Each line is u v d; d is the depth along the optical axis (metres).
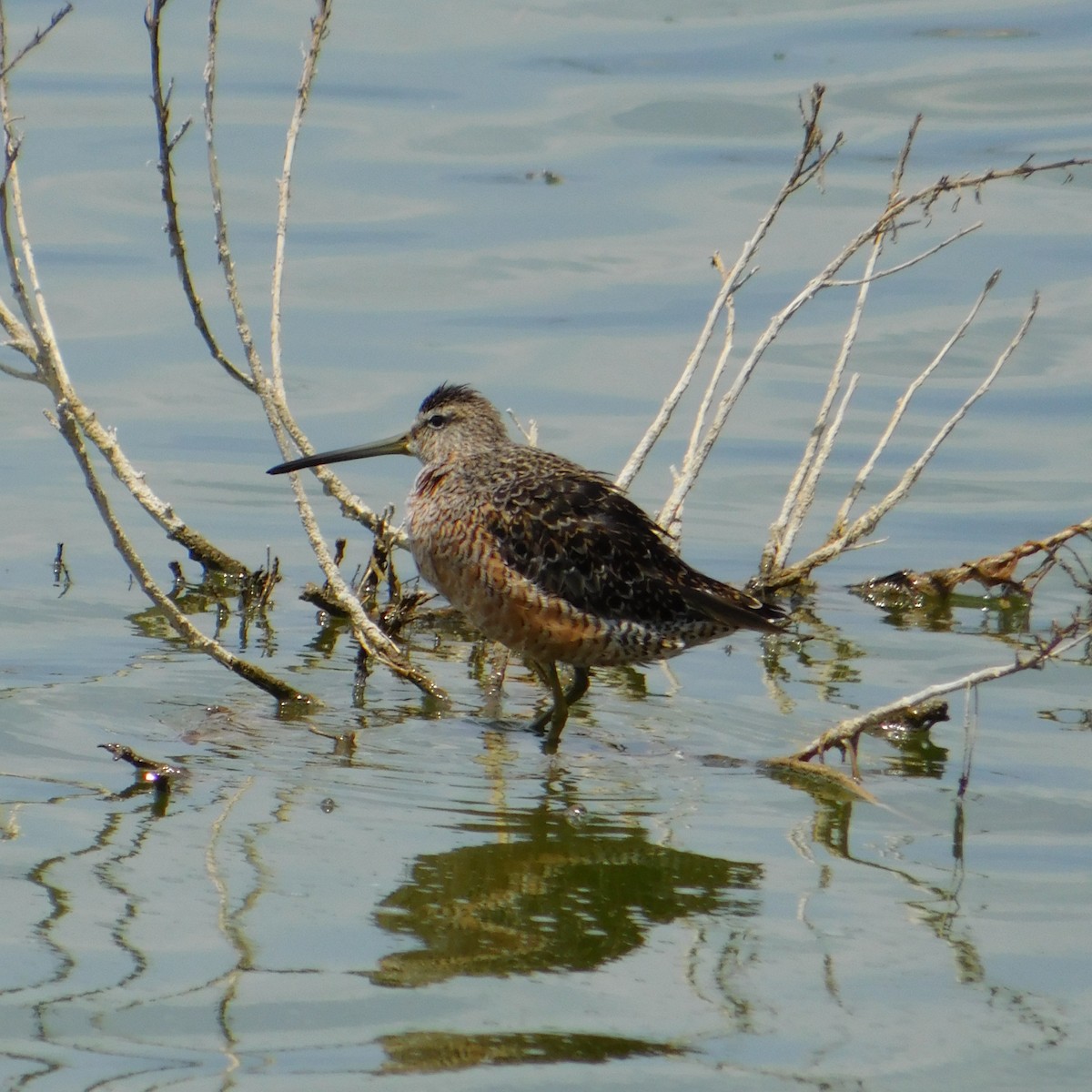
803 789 10.18
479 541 11.32
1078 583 13.96
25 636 12.52
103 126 24.22
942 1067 6.88
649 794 10.04
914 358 18.88
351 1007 7.26
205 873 8.60
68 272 20.27
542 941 7.98
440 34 28.20
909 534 15.50
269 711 11.35
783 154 23.42
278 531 15.20
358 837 9.18
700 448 13.80
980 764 10.60
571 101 25.30
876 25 27.70
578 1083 6.70
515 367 18.31
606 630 11.09
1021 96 24.78
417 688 12.09
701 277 20.31
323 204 22.25
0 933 7.80
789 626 13.64
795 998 7.46
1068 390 18.19
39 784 9.73
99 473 16.17
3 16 10.49
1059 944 8.04
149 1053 6.81
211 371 18.31
